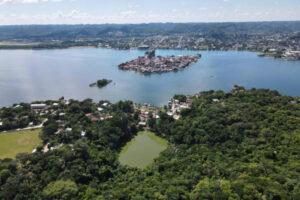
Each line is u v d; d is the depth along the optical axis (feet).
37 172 355.36
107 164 392.88
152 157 447.42
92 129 512.22
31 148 454.40
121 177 362.12
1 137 495.82
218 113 540.11
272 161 348.59
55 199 299.17
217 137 442.09
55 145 458.91
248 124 468.34
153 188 311.88
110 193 303.48
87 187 329.11
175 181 320.50
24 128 537.24
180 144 463.42
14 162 369.50
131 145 493.77
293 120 465.88
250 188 278.26
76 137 477.77
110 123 522.47
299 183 282.15
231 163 359.66
